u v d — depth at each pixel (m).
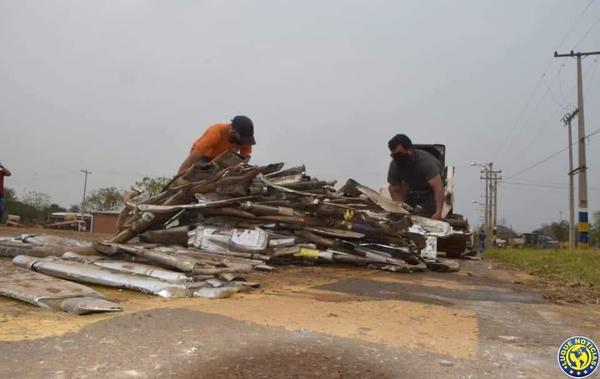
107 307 3.47
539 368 2.77
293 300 4.27
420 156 8.45
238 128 7.27
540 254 20.81
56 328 3.04
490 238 67.88
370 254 6.98
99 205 72.38
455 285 5.99
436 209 8.26
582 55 34.00
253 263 6.04
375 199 7.16
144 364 2.53
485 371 2.67
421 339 3.21
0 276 4.20
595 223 68.19
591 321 4.13
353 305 4.19
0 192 12.48
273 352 2.77
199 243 6.57
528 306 4.73
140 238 6.77
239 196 6.90
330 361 2.68
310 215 7.14
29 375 2.34
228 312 3.65
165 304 3.86
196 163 6.97
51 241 6.66
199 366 2.52
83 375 2.36
